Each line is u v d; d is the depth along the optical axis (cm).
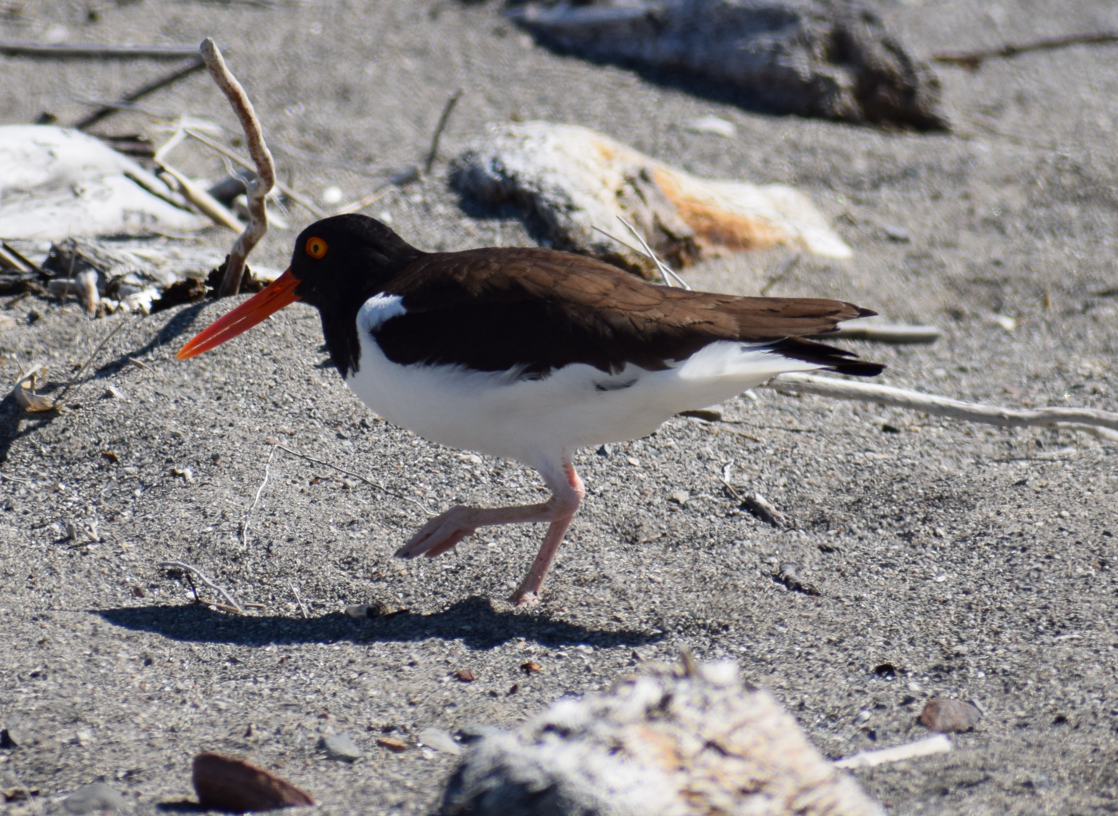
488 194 1341
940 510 841
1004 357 1172
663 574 759
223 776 491
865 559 779
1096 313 1260
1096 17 2342
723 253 1325
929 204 1530
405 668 639
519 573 758
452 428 699
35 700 586
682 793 421
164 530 777
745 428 977
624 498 852
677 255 1291
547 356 658
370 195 1380
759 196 1431
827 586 740
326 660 648
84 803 487
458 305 673
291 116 1630
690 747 441
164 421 882
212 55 890
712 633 681
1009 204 1534
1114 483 857
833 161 1620
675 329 650
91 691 603
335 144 1552
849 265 1348
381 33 1948
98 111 1517
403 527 805
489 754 436
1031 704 578
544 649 662
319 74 1777
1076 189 1574
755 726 459
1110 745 530
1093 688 584
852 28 1794
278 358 970
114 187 1299
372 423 915
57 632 659
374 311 698
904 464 926
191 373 939
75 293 1070
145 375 934
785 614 701
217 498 808
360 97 1709
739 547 798
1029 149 1714
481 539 800
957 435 1002
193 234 1273
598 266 695
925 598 712
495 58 1891
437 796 494
